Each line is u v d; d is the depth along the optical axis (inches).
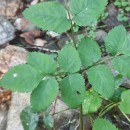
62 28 10.4
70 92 10.2
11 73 10.1
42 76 10.2
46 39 20.1
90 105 13.9
